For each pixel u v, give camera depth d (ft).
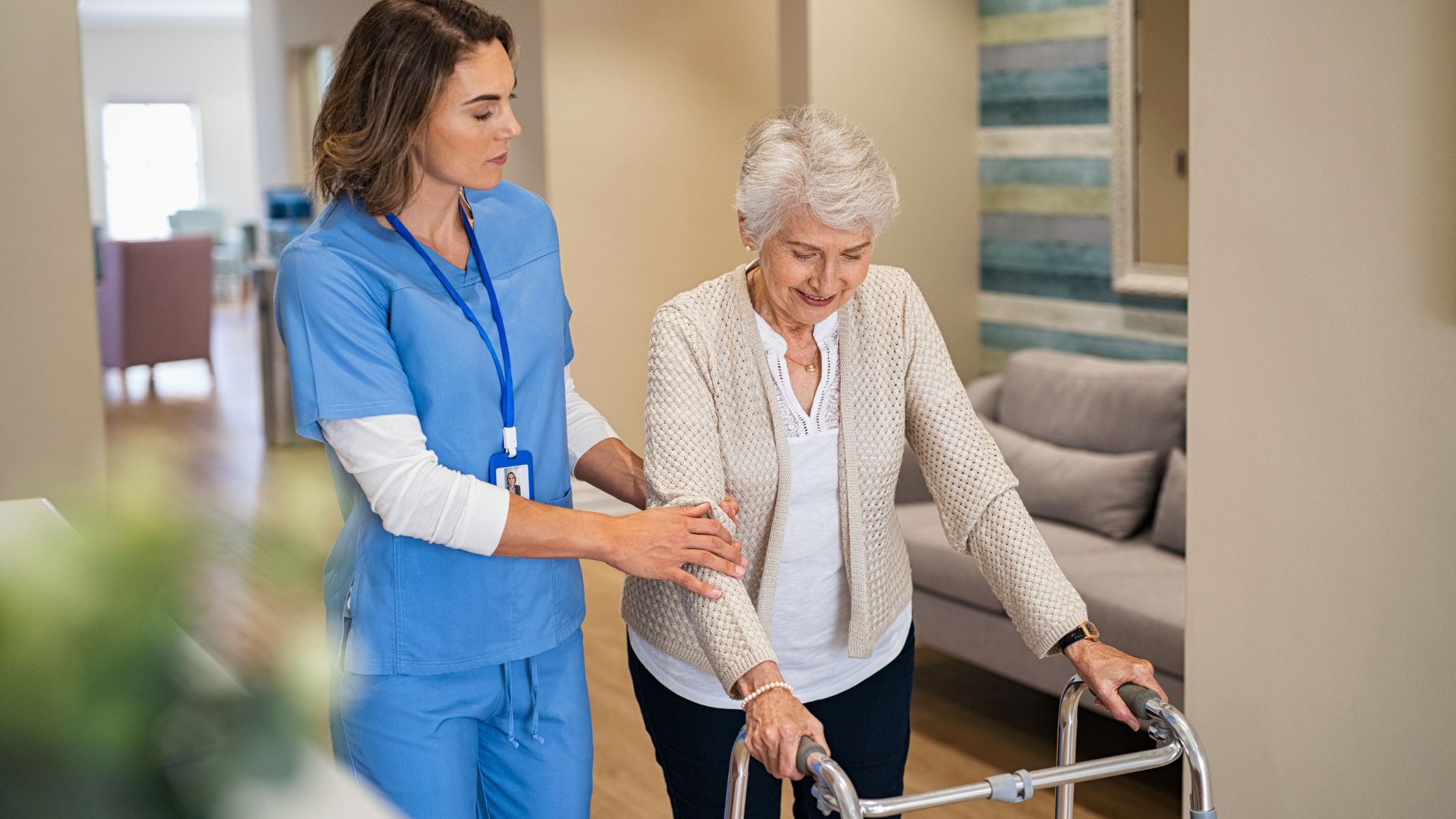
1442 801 6.25
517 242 5.83
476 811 6.00
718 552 5.48
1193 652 7.38
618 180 20.35
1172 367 13.50
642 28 20.21
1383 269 6.17
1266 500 6.85
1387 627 6.37
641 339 20.92
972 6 17.04
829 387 5.89
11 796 1.03
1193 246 7.06
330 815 1.66
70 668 1.04
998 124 17.01
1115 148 14.99
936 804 4.46
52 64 10.40
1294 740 6.88
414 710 5.60
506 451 5.67
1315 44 6.33
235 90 57.57
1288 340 6.64
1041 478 13.51
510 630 5.69
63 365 10.66
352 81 5.16
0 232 10.37
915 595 12.73
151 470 1.08
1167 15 14.20
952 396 6.06
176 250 31.91
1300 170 6.47
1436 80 5.87
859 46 16.34
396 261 5.40
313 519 1.15
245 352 37.99
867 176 5.15
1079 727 12.17
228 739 1.09
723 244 21.38
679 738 6.14
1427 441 6.09
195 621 1.09
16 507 5.81
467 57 5.10
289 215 31.63
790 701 4.95
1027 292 16.93
